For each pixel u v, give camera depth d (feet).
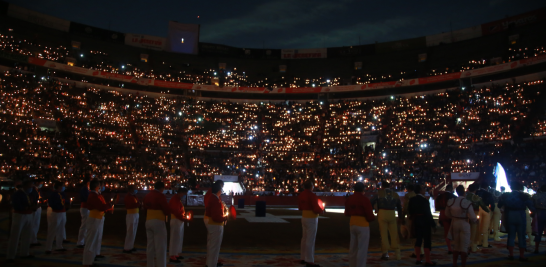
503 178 118.42
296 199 132.46
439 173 143.13
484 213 44.32
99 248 34.83
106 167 138.72
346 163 161.48
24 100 144.46
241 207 116.57
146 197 29.43
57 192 37.73
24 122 138.00
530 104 150.71
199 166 160.56
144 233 52.49
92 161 139.64
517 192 37.58
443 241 49.93
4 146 122.01
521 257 36.50
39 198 40.63
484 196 44.39
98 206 30.96
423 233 34.30
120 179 135.64
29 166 118.62
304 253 33.55
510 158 133.69
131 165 147.33
